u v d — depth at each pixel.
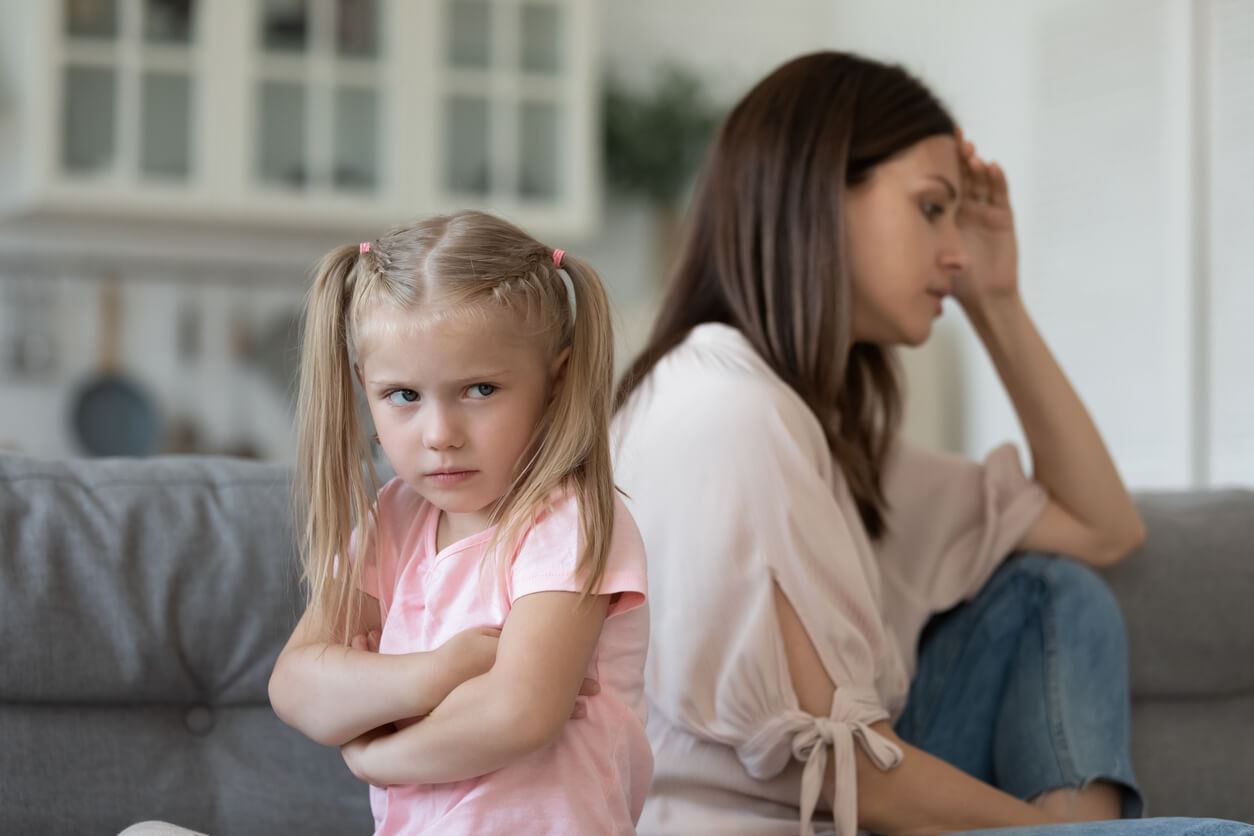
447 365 0.86
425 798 0.89
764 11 4.42
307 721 0.89
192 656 1.23
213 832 1.20
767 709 1.12
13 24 3.65
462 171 3.74
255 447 3.94
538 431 0.92
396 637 0.93
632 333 3.36
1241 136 2.84
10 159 3.61
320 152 3.63
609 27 4.27
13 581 1.18
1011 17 3.51
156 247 3.90
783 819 1.16
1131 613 1.53
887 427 1.52
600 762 0.89
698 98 4.12
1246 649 1.56
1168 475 3.00
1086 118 3.26
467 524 0.94
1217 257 2.90
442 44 3.74
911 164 1.36
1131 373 3.12
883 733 1.16
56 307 3.82
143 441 3.86
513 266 0.89
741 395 1.20
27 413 3.78
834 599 1.18
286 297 3.99
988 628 1.43
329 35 3.66
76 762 1.18
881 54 4.19
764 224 1.34
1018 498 1.50
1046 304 3.41
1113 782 1.30
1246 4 2.83
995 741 1.38
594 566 0.87
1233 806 1.52
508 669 0.84
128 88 3.49
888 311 1.37
